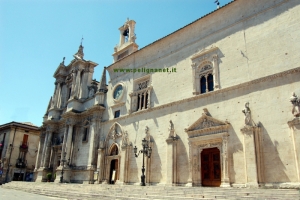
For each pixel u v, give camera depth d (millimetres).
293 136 20641
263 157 22391
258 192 18188
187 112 29766
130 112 37125
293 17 23766
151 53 37469
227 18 29219
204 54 30234
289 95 22219
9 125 68312
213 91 27672
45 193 32375
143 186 26484
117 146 37406
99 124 42250
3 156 66562
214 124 26562
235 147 24422
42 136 57844
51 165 51188
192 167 27328
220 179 25578
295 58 22703
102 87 44406
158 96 34125
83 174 40688
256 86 24562
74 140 45500
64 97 56281
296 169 20266
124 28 46219
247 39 26641
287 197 16375
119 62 43031
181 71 32281
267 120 22984
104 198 23641
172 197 19938
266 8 26000
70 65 56594
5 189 41781
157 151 31531
